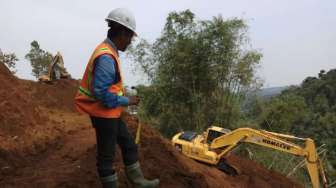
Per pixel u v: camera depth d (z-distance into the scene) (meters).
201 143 10.67
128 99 3.76
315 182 9.71
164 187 5.64
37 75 26.11
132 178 4.28
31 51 26.23
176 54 21.50
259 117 25.02
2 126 6.35
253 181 10.75
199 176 6.83
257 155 19.95
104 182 3.91
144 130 7.82
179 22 21.66
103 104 3.65
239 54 21.53
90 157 5.76
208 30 21.09
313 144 9.74
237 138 10.44
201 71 21.77
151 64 22.98
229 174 10.57
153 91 22.67
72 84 13.57
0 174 5.19
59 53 13.97
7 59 15.64
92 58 3.68
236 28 21.12
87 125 8.55
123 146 4.23
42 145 6.43
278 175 13.34
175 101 22.89
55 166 5.62
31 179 5.04
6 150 5.76
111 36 3.77
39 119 7.39
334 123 40.25
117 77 3.72
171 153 7.28
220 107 22.27
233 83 22.03
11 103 6.89
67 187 4.85
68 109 11.11
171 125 23.11
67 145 6.64
